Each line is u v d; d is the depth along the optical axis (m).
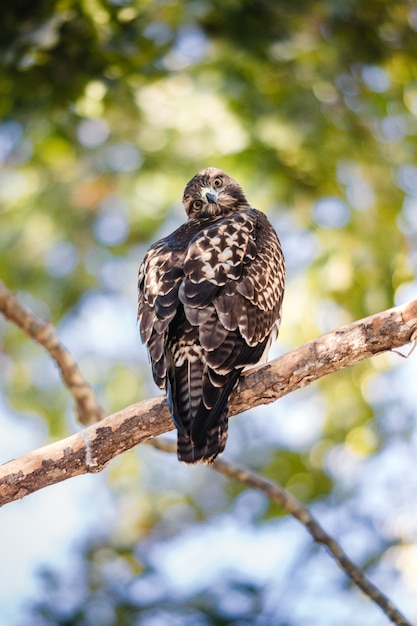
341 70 14.60
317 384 15.98
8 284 16.50
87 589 12.36
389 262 15.52
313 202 15.11
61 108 12.80
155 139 14.76
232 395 8.08
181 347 8.12
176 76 14.44
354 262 15.45
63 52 12.27
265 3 13.20
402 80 15.16
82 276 16.44
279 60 13.98
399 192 15.60
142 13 12.66
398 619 10.20
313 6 13.36
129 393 17.14
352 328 7.71
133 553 13.77
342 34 14.30
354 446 15.63
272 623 12.16
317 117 14.37
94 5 12.23
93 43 12.34
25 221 16.27
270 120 14.20
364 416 15.70
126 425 7.93
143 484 16.41
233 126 14.31
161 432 7.99
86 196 15.97
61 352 10.50
